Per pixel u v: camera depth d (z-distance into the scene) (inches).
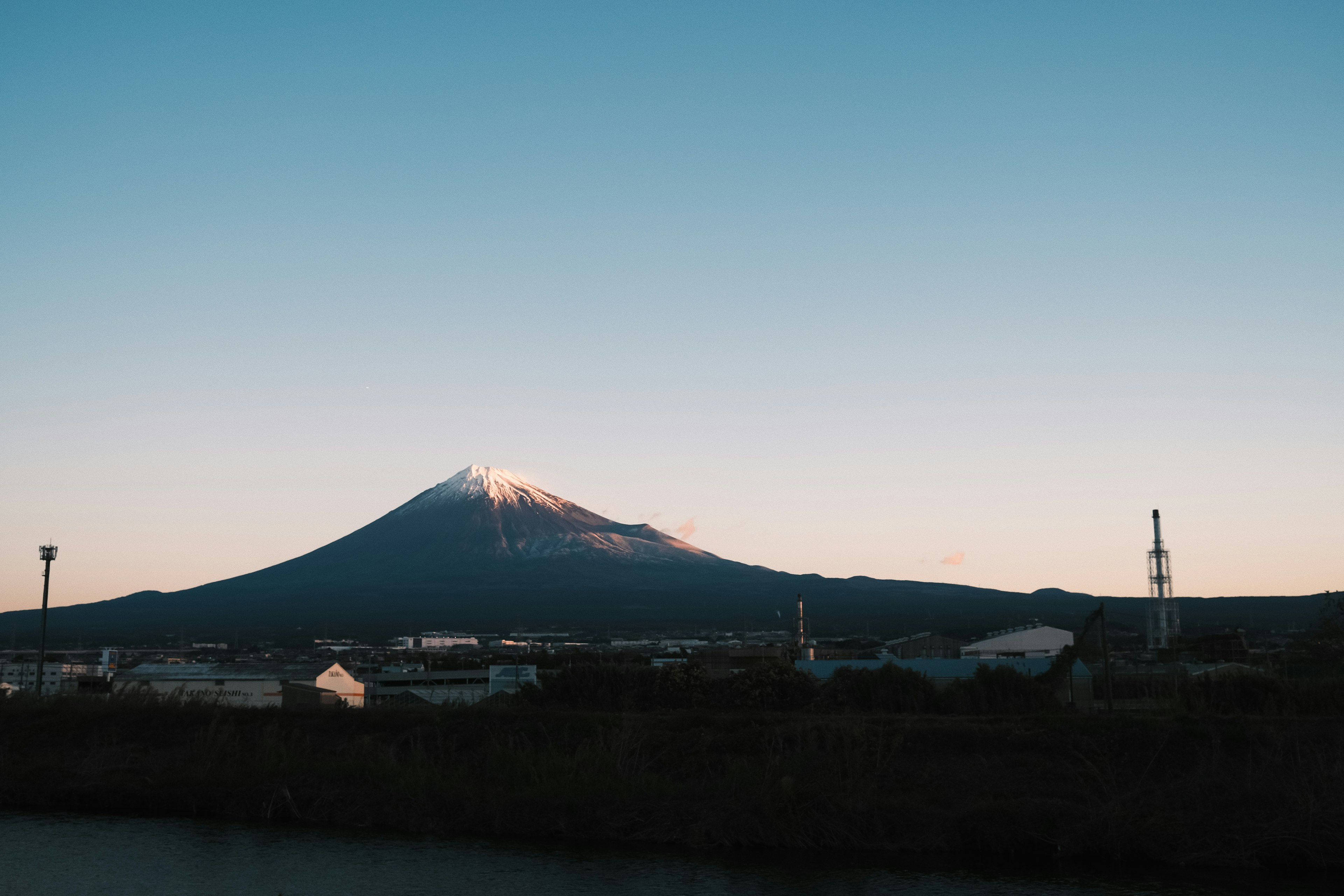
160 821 1731.1
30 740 2044.8
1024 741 1724.9
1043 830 1512.1
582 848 1581.0
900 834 1545.3
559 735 1884.8
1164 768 1648.6
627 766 1771.7
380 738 1953.7
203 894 1373.0
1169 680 2193.7
